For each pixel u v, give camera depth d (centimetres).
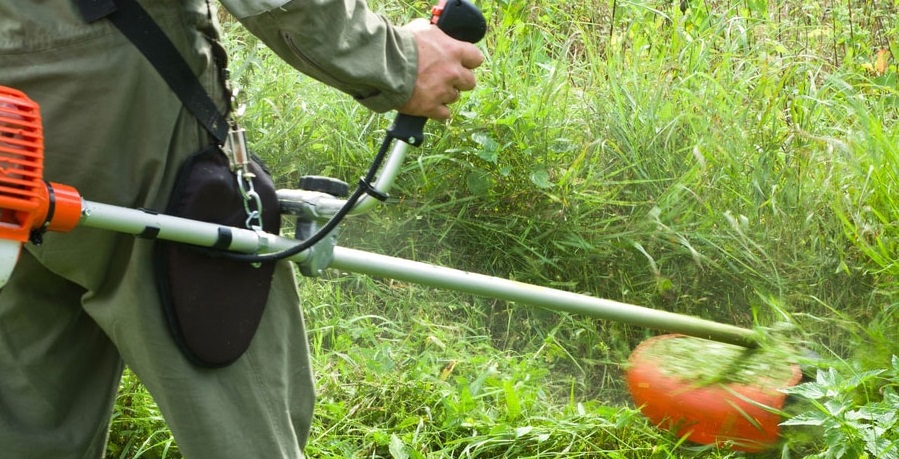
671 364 267
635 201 358
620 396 314
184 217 173
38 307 189
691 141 367
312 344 316
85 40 162
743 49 435
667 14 466
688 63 408
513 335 335
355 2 169
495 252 359
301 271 188
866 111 365
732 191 349
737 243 337
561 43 461
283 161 377
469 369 305
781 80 380
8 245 154
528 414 279
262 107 386
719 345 271
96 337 198
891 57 437
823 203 337
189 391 179
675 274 343
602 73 400
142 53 166
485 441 263
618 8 468
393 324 322
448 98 182
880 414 242
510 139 362
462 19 181
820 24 452
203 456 181
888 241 316
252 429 185
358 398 283
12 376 189
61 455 194
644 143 364
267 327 189
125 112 167
